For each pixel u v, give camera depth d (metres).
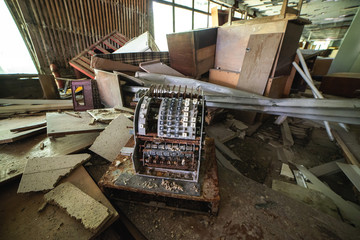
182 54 3.73
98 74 3.28
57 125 2.14
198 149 1.37
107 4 5.62
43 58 4.91
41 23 4.61
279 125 3.57
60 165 1.64
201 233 1.22
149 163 1.48
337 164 2.17
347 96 5.23
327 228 1.27
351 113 2.02
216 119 3.36
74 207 1.23
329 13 8.89
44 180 1.47
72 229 1.13
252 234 1.21
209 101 2.98
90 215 1.17
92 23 5.48
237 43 3.25
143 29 6.72
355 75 5.01
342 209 1.60
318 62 8.27
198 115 1.36
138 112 1.37
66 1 4.82
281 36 2.54
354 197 1.89
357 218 1.50
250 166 2.36
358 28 5.07
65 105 3.60
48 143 2.16
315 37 15.86
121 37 5.55
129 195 1.52
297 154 2.64
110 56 3.50
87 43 5.55
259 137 3.12
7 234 1.10
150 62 3.68
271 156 2.58
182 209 1.38
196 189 1.30
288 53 2.99
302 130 3.33
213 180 1.41
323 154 2.64
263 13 11.07
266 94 2.97
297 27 2.77
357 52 5.20
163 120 1.33
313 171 2.22
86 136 2.35
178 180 1.40
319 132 3.27
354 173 1.99
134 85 3.40
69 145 2.13
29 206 1.30
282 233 1.22
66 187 1.41
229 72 3.48
